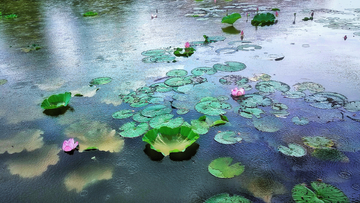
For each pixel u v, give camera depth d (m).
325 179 1.80
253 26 6.05
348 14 6.61
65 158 2.19
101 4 10.47
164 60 4.18
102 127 2.56
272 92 2.97
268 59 3.96
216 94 3.02
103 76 3.72
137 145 2.29
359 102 2.67
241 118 2.55
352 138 2.19
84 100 3.11
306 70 3.50
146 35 5.74
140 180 1.92
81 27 6.79
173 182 1.88
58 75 3.86
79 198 1.80
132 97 3.08
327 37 4.87
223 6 8.71
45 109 2.98
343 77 3.24
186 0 10.41
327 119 2.45
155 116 2.64
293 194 1.70
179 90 3.17
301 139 2.22
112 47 5.03
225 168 1.97
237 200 1.68
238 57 4.12
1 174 2.06
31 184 1.95
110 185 1.89
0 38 6.12
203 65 3.88
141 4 9.98
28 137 2.49
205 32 5.75
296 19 6.42
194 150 2.18
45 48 5.21
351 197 1.64
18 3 12.02
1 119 2.83
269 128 2.38
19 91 3.45
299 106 2.68
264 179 1.85
